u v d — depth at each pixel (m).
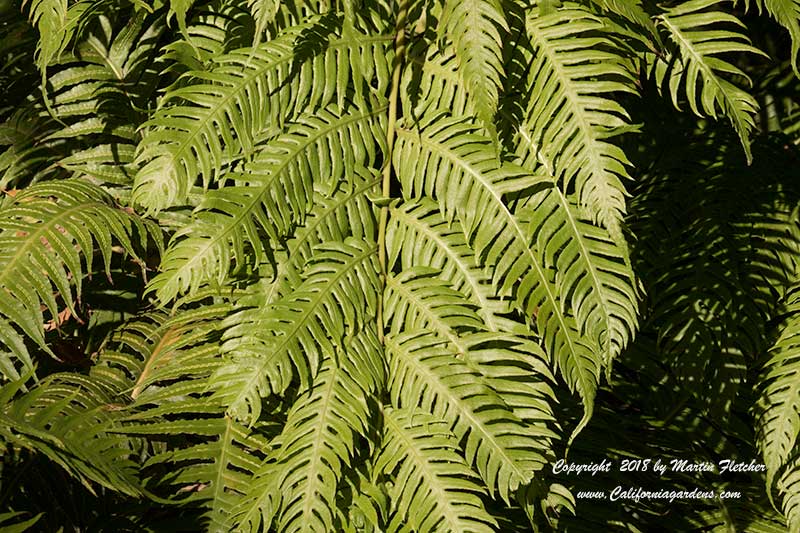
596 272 1.43
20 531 1.31
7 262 1.40
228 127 1.42
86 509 1.44
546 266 1.43
